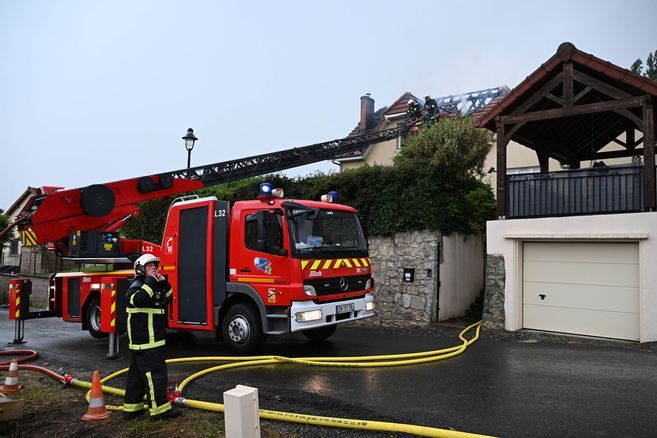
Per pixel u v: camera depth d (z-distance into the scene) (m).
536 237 10.07
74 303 10.70
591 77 9.76
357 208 12.39
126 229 17.27
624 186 9.48
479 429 4.71
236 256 8.34
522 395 5.79
